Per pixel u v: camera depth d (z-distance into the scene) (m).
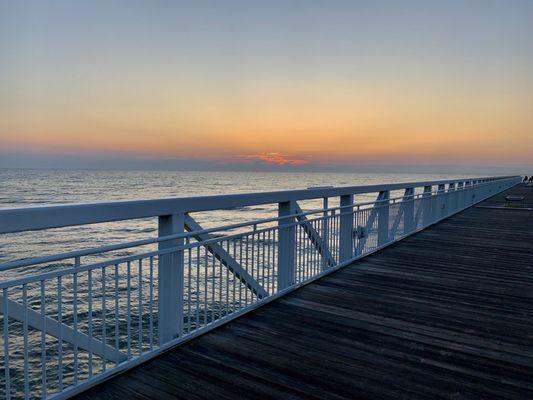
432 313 4.36
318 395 2.63
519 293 5.14
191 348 3.31
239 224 3.99
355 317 4.18
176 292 3.35
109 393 2.58
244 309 4.14
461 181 16.31
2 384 8.76
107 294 12.28
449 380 2.88
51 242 32.16
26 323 2.19
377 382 2.83
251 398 2.57
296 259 5.12
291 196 4.98
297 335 3.66
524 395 2.69
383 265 6.65
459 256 7.43
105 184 135.62
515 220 13.23
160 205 3.09
